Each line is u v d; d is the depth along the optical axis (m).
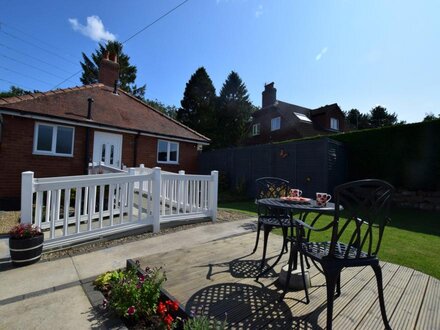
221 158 11.56
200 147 12.64
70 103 8.91
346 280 2.37
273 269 2.58
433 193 7.05
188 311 1.78
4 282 2.41
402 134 7.70
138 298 1.83
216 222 5.05
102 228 3.71
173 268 2.57
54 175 7.89
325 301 1.97
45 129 7.78
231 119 26.50
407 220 5.84
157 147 10.62
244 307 1.87
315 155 7.95
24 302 2.04
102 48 25.16
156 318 1.78
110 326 1.72
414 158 7.42
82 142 8.48
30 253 2.83
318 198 2.42
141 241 3.74
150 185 4.27
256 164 9.98
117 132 9.36
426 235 4.40
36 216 3.23
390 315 1.79
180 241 3.76
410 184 7.47
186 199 4.79
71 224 4.55
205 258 2.89
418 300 2.00
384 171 8.02
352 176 8.73
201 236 4.02
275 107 19.45
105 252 3.26
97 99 10.17
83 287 2.30
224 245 3.42
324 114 18.91
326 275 1.67
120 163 9.45
